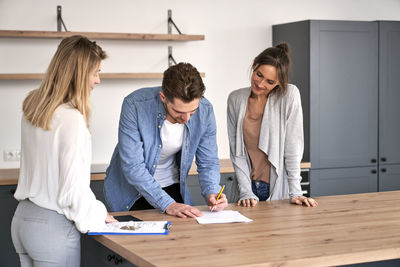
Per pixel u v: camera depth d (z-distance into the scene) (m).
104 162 4.61
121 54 4.59
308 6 5.09
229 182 4.36
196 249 1.99
